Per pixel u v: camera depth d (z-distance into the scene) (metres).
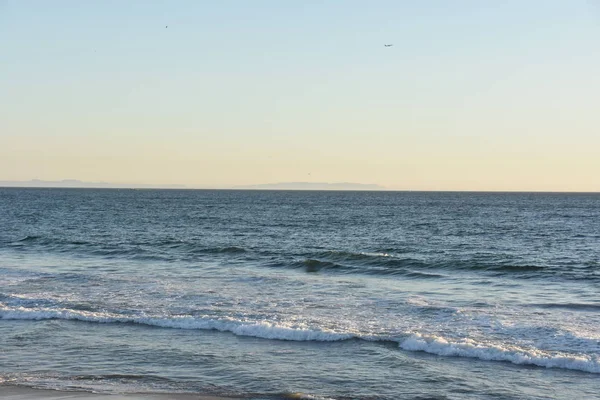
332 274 27.78
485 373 13.12
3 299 21.02
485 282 25.56
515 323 17.17
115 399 11.51
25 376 13.00
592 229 60.81
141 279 25.45
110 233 52.44
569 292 23.09
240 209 108.62
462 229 59.97
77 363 13.95
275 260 32.38
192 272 27.95
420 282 25.47
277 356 14.39
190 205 127.06
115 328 17.14
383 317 18.06
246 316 18.27
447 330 16.45
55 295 21.73
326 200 181.25
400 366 13.56
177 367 13.62
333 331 15.97
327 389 12.15
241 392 11.98
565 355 13.91
